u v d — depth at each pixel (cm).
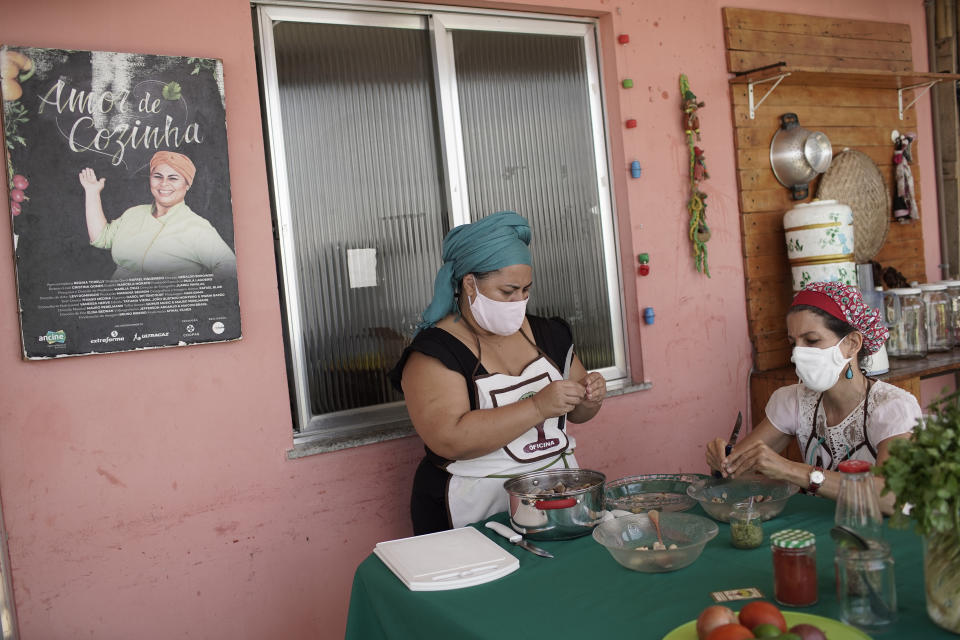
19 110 201
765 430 210
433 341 200
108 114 211
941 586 113
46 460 205
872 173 364
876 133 372
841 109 359
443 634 135
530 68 294
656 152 307
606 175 308
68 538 207
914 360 328
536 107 294
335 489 242
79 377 209
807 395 200
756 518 154
